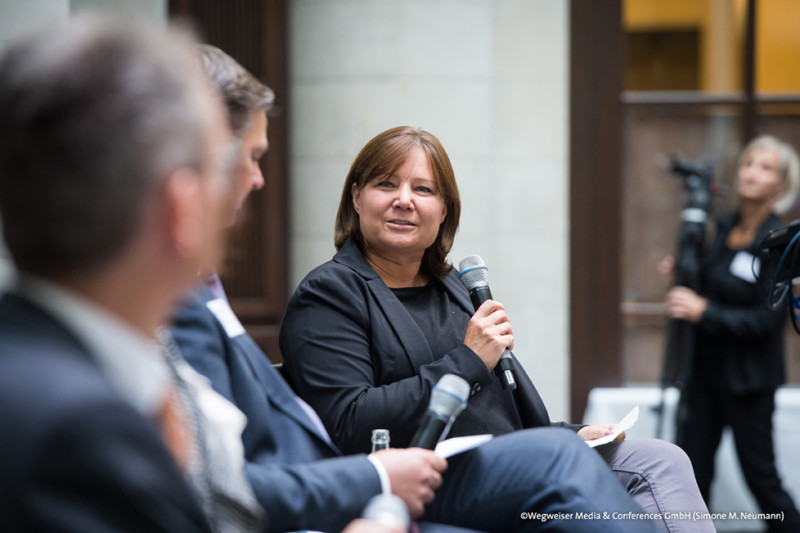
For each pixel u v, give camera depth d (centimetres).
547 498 257
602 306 756
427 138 349
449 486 270
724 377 579
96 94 117
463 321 352
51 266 121
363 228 346
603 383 756
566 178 753
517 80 748
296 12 711
